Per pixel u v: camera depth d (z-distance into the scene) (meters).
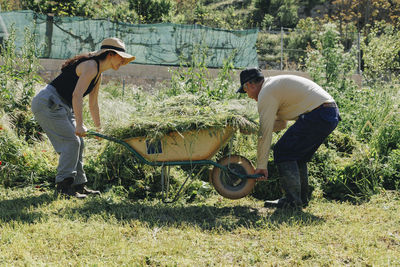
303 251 2.81
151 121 3.83
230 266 2.59
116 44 3.96
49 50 11.14
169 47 12.00
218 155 4.93
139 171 4.68
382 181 4.51
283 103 3.70
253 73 3.82
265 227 3.32
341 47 9.24
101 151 4.80
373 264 2.62
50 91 3.91
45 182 4.54
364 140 6.00
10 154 4.77
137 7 18.06
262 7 28.55
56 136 3.98
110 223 3.34
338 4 29.73
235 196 3.93
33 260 2.59
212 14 25.12
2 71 6.23
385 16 28.28
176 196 4.09
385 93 7.37
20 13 10.77
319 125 3.64
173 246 2.86
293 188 3.87
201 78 6.70
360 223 3.43
